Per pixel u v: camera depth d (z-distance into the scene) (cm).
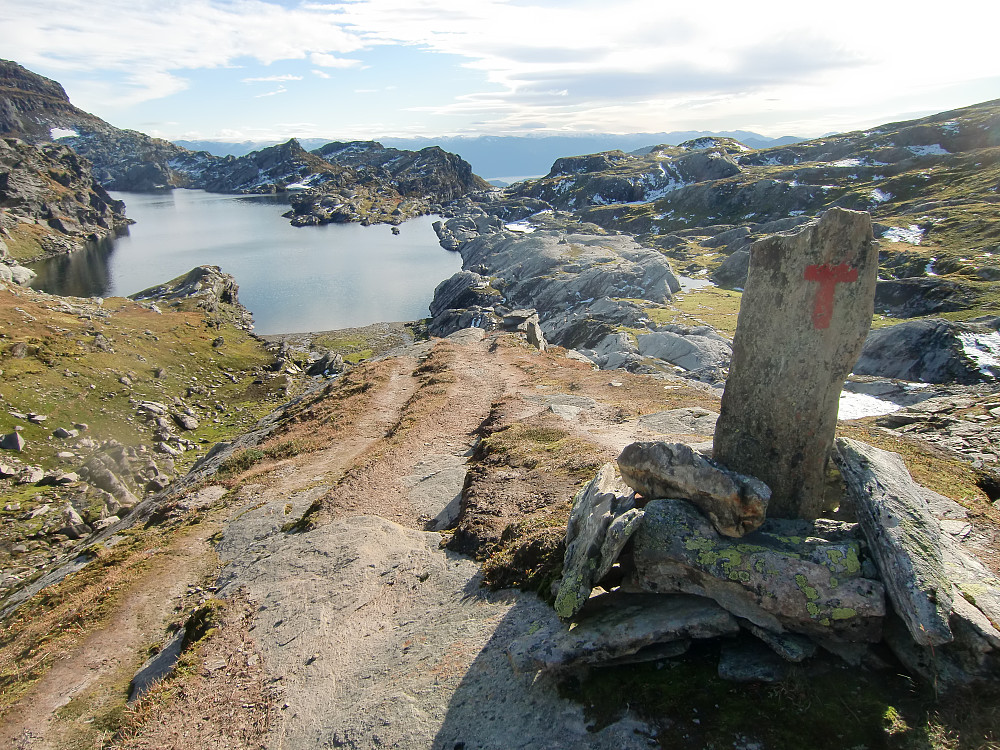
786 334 1020
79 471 4506
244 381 7200
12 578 3209
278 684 1293
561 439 2258
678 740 805
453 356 4475
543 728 921
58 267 15675
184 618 1712
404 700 1105
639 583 1020
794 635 869
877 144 19012
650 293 10256
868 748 722
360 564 1705
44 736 1321
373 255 18962
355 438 3105
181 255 17875
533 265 13512
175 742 1194
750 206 17838
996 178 12612
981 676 751
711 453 1260
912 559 813
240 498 2547
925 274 8388
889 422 2747
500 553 1494
